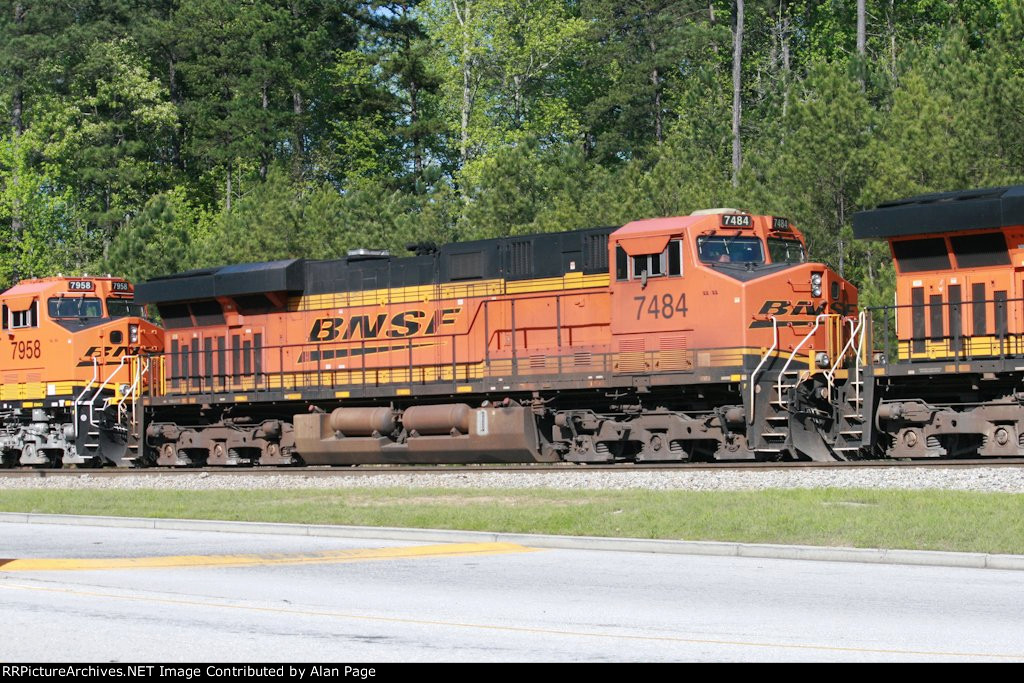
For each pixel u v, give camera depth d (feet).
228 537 108.78
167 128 409.28
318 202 257.96
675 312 143.54
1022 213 128.57
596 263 151.23
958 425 133.28
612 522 102.58
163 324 191.31
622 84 358.64
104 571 86.63
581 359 150.20
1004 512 96.58
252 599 73.67
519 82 369.91
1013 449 130.52
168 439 189.78
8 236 363.35
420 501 123.03
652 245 144.97
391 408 166.40
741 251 144.87
